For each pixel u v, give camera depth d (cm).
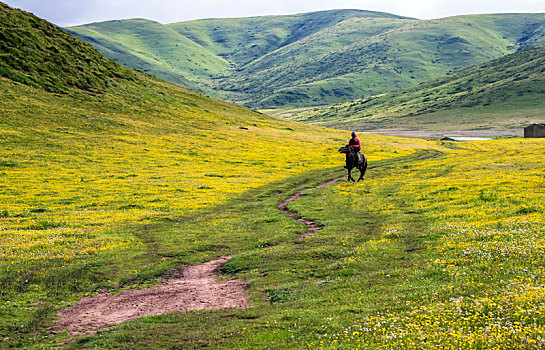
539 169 4775
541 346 882
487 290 1346
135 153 7006
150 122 9538
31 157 5950
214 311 1569
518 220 2333
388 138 12694
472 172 5069
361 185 4825
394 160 7912
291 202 4022
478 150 10012
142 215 3516
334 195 4269
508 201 3002
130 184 4966
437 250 2036
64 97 9150
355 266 1958
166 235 2900
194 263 2322
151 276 2094
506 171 4828
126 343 1299
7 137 6544
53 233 2838
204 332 1334
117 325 1484
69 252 2408
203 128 10106
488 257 1745
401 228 2619
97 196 4316
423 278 1647
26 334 1450
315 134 11756
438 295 1384
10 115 7406
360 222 3009
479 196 3294
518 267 1577
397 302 1376
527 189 3431
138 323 1480
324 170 6619
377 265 1950
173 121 10150
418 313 1230
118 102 10119
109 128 8312
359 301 1460
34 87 8925
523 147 10206
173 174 5778
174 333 1360
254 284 1875
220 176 5800
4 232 2811
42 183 4812
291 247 2419
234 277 2031
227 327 1355
